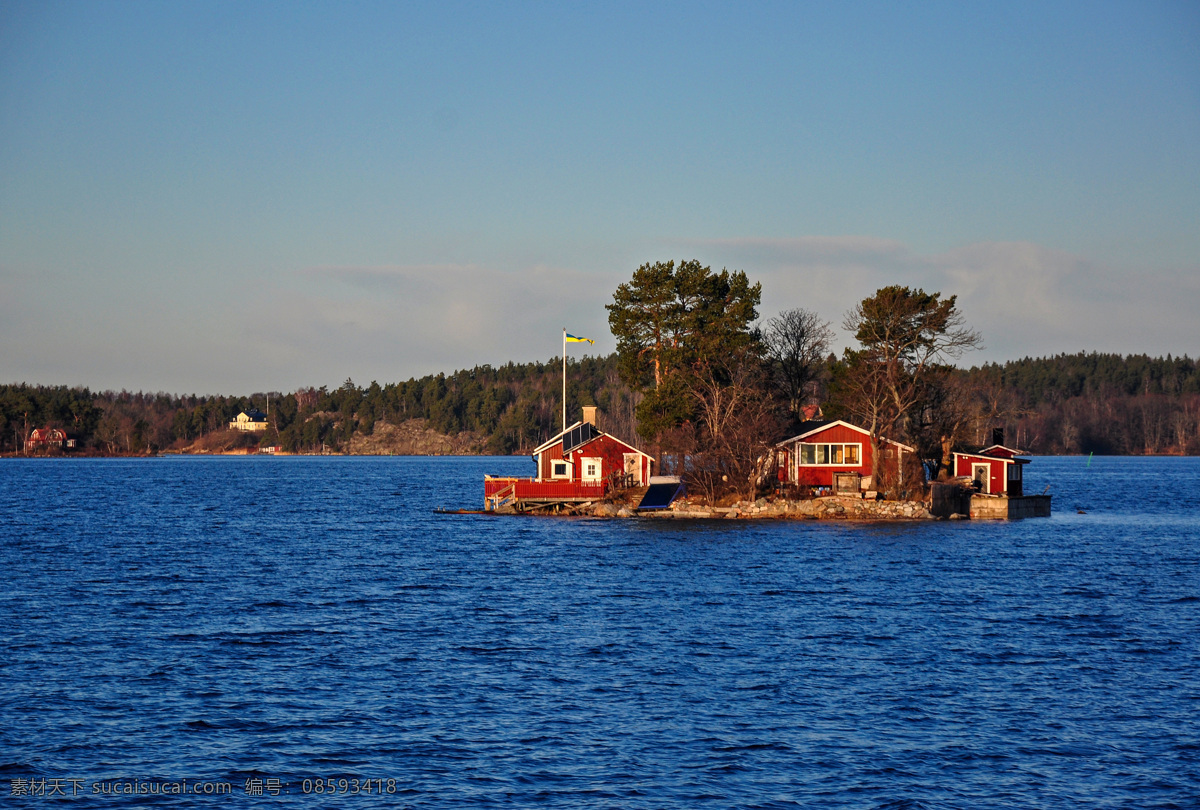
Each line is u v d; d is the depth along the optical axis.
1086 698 47.59
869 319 145.38
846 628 63.62
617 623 65.31
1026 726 43.53
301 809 35.28
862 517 136.12
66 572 89.19
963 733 42.66
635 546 109.62
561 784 37.31
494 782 37.50
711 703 46.66
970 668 53.19
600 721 44.09
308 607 71.25
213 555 103.62
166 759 39.69
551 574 88.06
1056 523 141.50
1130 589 79.75
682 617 67.38
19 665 52.91
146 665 53.25
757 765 39.09
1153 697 47.75
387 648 57.59
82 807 35.44
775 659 55.03
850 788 37.00
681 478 146.25
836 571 89.50
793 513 137.00
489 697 47.53
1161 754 40.25
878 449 141.62
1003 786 37.19
